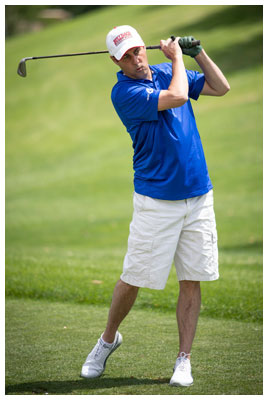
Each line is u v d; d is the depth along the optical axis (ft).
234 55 183.62
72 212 109.19
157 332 34.22
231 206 98.27
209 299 40.45
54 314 38.45
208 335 33.22
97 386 26.27
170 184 26.66
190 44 27.63
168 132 26.45
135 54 26.48
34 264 53.26
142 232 27.32
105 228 97.30
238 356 29.53
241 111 146.61
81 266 52.42
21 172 144.15
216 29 212.02
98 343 28.07
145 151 27.04
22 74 30.45
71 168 141.28
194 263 27.78
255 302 39.24
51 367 28.86
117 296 28.12
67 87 213.25
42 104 202.69
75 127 175.83
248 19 215.31
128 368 28.63
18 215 109.70
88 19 304.71
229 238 81.71
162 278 27.73
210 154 125.59
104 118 179.22
